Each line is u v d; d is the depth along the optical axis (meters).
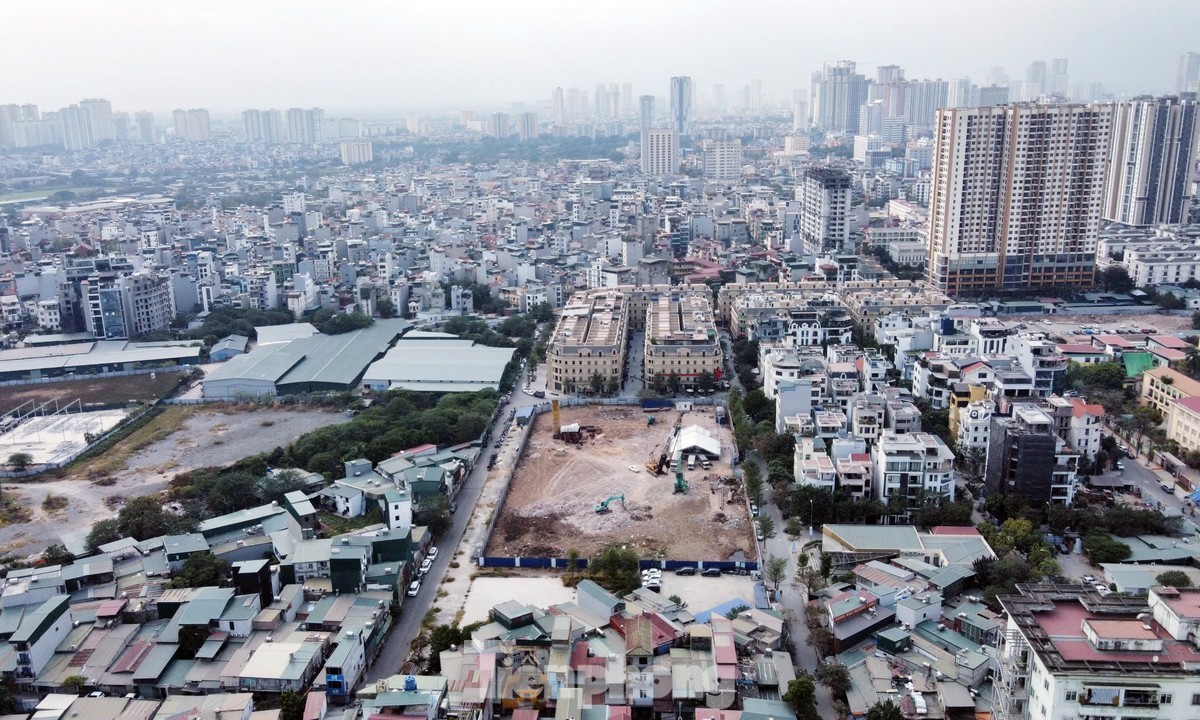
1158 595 171.75
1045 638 166.88
